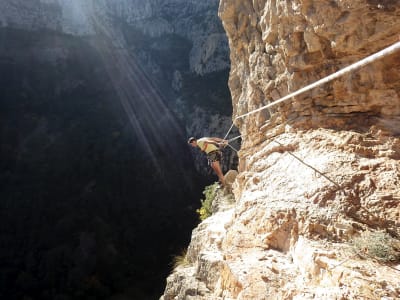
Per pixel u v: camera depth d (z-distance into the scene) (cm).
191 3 7194
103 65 6831
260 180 593
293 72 566
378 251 347
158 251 4025
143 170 5022
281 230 465
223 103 5106
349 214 402
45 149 5203
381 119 460
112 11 7888
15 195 4403
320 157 489
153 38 7394
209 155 750
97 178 4838
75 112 5953
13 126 5428
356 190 417
